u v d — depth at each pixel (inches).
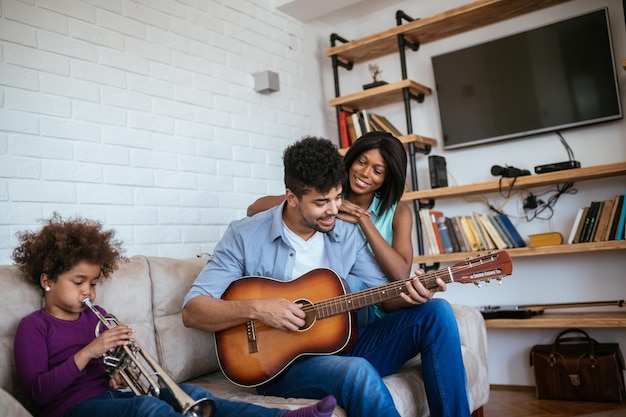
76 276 64.4
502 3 133.3
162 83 119.6
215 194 128.6
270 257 77.6
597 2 132.2
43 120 97.9
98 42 108.0
